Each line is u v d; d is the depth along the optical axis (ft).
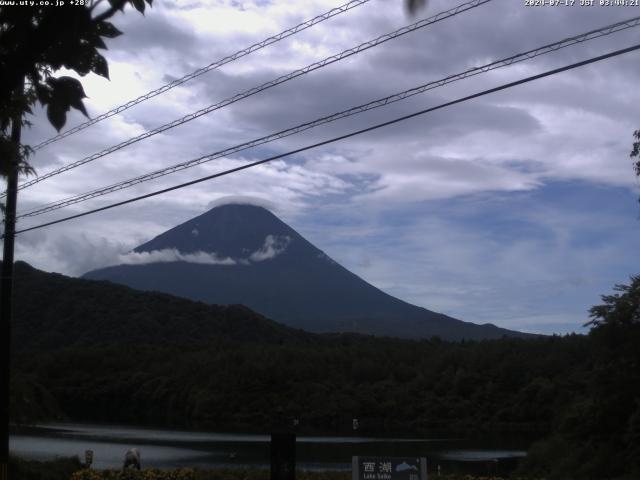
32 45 11.94
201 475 71.31
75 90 13.08
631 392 104.17
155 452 189.67
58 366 372.99
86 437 242.37
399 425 316.60
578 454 106.93
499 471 139.03
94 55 12.91
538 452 120.78
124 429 285.84
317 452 197.88
